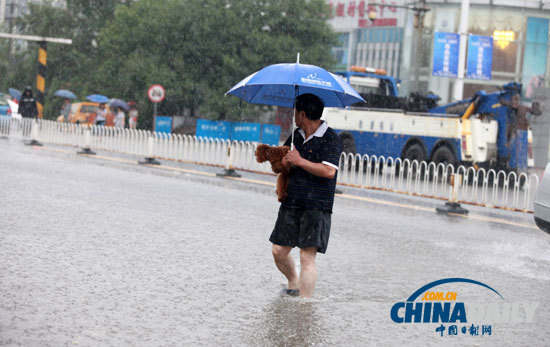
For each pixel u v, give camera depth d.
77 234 10.49
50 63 65.50
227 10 48.25
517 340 6.47
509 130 27.14
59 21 67.19
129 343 5.70
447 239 12.77
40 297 6.90
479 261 10.60
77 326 6.07
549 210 10.98
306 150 7.27
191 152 27.56
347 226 13.49
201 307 6.96
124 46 52.59
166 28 49.88
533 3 59.69
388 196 20.58
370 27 64.69
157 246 10.02
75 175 19.50
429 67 61.09
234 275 8.49
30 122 35.91
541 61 59.88
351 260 10.05
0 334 5.70
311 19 49.59
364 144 30.20
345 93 7.38
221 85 48.56
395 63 62.88
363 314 7.08
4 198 13.77
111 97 55.78
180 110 53.41
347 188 22.33
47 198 14.27
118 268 8.44
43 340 5.64
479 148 26.80
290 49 48.47
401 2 62.34
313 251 7.43
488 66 35.03
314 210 7.25
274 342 5.95
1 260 8.38
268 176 24.42
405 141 28.55
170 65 50.44
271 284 8.14
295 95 7.63
